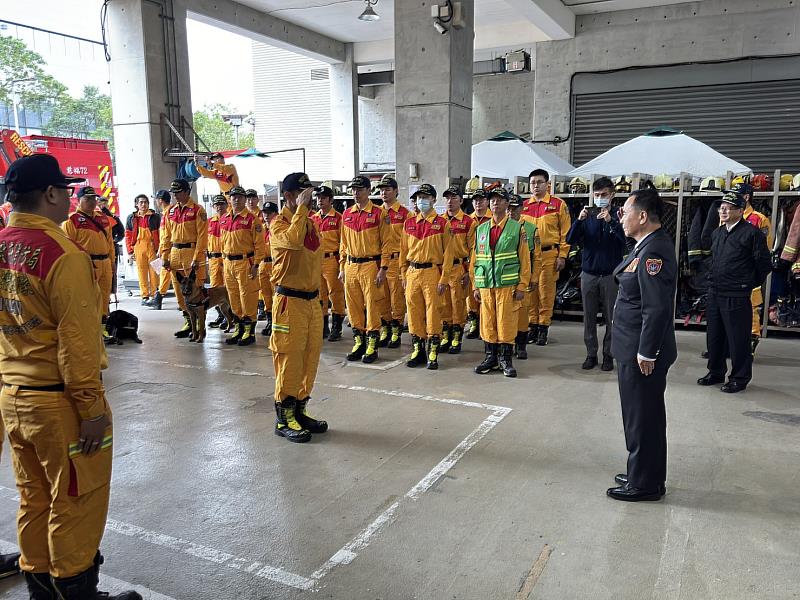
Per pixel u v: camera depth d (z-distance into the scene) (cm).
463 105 909
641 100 1240
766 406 477
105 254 686
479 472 363
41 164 210
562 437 416
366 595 249
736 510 316
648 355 305
